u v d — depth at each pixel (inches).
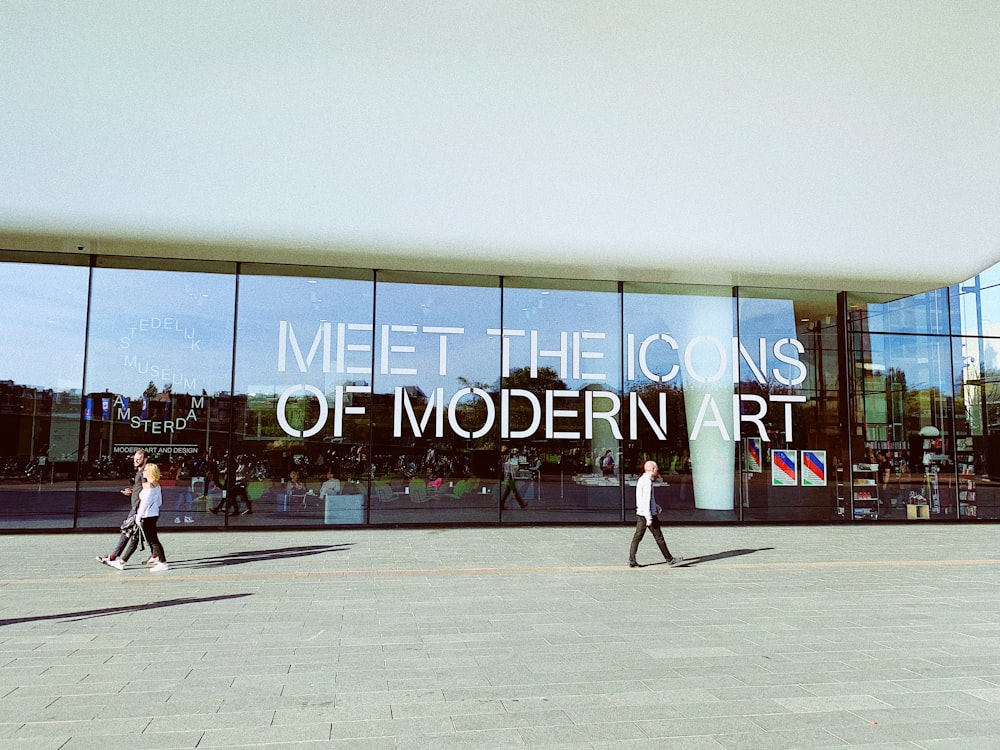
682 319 681.6
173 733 173.3
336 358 631.2
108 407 599.5
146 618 296.0
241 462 610.9
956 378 715.4
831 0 389.4
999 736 173.8
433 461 633.6
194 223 543.8
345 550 493.4
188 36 409.7
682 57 425.7
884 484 692.7
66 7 390.6
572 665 231.9
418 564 435.5
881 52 420.8
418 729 176.2
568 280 669.9
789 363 693.9
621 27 408.5
